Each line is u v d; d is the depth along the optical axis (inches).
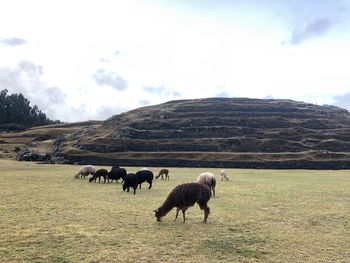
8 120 7795.3
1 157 3986.2
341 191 1331.2
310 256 524.7
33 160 3725.4
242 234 637.9
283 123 5027.1
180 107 5580.7
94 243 558.9
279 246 570.9
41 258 486.3
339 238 629.0
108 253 510.3
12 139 5467.5
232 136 4503.0
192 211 839.1
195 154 3799.2
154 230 649.0
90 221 712.4
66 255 499.8
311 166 3646.7
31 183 1428.4
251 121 4977.9
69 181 1565.0
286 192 1269.7
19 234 602.5
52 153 3924.7
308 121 5167.3
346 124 5315.0
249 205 952.3
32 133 5925.2
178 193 709.3
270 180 1845.5
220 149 4119.1
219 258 503.2
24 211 804.0
